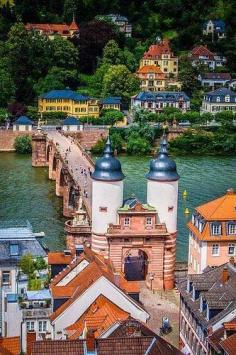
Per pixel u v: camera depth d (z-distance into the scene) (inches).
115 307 5315.0
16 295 5772.6
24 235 6894.7
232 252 7544.3
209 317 5157.5
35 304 5580.7
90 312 5187.0
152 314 7116.1
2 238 6752.0
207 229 7514.8
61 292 5526.6
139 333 4303.6
